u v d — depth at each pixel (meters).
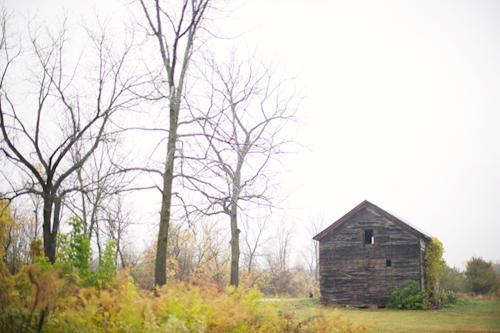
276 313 11.88
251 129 22.80
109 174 15.80
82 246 13.09
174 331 8.41
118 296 10.22
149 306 9.48
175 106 15.66
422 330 17.88
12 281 11.32
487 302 35.38
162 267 14.08
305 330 11.82
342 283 34.75
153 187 14.78
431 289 33.25
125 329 8.88
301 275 74.81
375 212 34.84
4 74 16.30
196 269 41.88
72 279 12.00
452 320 22.22
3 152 15.64
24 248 29.30
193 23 15.87
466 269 47.59
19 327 9.66
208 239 43.69
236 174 18.98
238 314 10.24
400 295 31.61
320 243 36.28
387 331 17.55
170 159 14.99
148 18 16.56
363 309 31.81
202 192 16.41
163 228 14.44
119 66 17.02
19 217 30.47
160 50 16.50
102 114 16.73
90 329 9.32
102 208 18.19
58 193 17.78
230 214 21.86
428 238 34.34
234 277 21.16
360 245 34.88
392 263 33.47
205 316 9.35
